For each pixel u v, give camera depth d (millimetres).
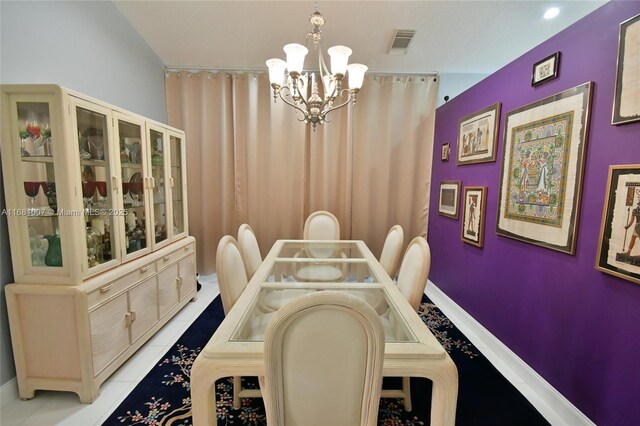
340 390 911
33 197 1623
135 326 2061
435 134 3416
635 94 1252
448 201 3029
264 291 1661
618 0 1341
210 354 1049
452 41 2830
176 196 2811
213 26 2701
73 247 1602
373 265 2094
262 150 3510
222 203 3521
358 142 3516
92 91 2256
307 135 3533
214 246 3639
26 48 1739
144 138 2230
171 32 2787
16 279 1621
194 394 1039
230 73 3385
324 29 2678
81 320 1617
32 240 1640
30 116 1574
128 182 2150
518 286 2008
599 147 1432
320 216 3180
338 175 3588
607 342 1392
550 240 1712
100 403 1679
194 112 3412
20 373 1670
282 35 2801
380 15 2504
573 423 1560
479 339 2420
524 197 1929
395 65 3281
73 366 1659
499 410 1664
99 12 2307
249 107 3381
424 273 1545
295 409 927
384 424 1587
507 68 2131
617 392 1349
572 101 1562
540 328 1811
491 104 2318
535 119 1833
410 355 1056
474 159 2537
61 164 1556
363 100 3443
